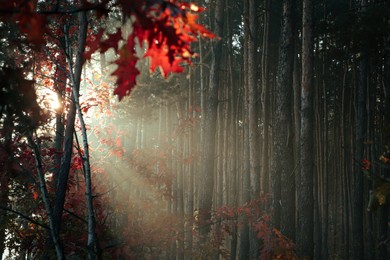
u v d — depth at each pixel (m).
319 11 24.11
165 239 9.25
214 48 15.19
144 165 9.98
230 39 22.62
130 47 1.77
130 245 8.27
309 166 11.46
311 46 11.65
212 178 14.48
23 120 4.68
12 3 1.74
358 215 18.09
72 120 6.70
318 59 25.25
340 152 28.06
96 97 8.54
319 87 25.47
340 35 16.25
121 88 1.75
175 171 22.44
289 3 11.77
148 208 9.52
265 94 17.56
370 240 22.17
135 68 1.77
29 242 7.98
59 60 6.92
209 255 10.41
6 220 7.69
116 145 10.16
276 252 9.55
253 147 14.87
